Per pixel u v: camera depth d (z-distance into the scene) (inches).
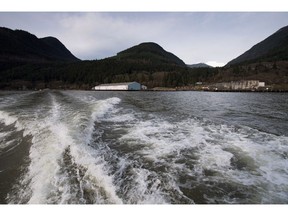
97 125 369.7
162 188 157.6
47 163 195.3
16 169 201.3
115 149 244.1
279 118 479.8
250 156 214.5
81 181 163.2
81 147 227.3
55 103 709.9
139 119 430.9
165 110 594.6
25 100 848.9
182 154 225.8
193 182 167.9
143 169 188.9
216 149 238.5
